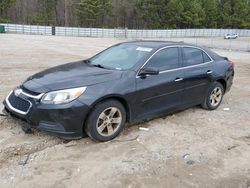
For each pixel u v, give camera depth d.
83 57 17.02
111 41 40.53
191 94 6.05
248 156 4.61
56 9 78.56
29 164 4.07
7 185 3.59
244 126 5.85
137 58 5.32
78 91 4.41
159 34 65.06
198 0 89.31
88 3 74.75
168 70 5.55
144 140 4.93
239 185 3.83
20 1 75.94
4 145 4.50
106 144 4.71
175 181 3.83
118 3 81.38
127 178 3.84
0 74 10.31
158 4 82.44
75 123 4.38
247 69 14.83
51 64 13.44
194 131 5.44
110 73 4.95
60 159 4.23
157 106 5.41
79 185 3.66
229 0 93.56
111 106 4.71
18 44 24.58
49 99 4.33
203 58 6.41
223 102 7.57
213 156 4.54
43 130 4.38
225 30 80.81
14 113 4.62
